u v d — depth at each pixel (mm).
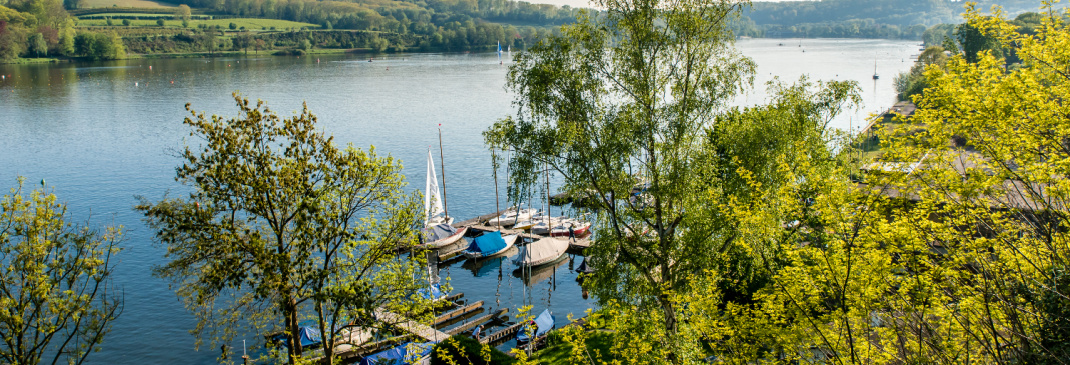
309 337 45469
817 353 20797
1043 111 16094
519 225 76812
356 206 35812
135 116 142750
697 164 32188
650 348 24406
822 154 36531
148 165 99438
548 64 32938
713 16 32750
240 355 46938
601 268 33406
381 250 35094
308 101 168750
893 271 17969
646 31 32656
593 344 34625
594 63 33531
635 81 32969
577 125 32719
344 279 34812
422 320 36719
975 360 16781
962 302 16688
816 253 18344
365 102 168250
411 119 143750
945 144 17094
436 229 71125
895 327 17328
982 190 16547
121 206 79000
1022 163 16578
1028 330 15852
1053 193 16297
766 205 23062
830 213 17797
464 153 111125
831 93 43531
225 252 32344
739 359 21125
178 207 32938
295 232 33562
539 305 57469
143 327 50531
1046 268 16219
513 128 33250
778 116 35219
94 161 101812
